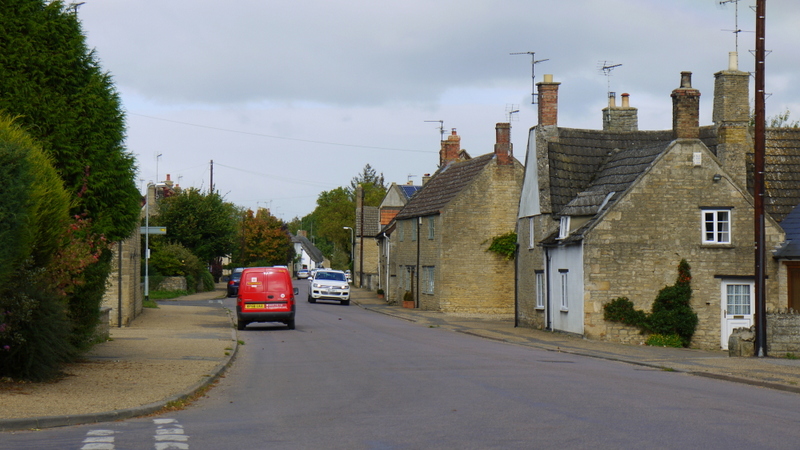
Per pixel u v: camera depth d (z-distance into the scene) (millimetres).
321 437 9531
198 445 9094
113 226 18750
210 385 14914
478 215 46094
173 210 69500
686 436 9375
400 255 54125
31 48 17047
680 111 29188
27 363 13891
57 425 10422
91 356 19094
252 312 30250
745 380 15688
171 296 57062
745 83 32125
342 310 47031
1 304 13172
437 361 19219
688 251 28609
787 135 34312
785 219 30594
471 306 45844
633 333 28234
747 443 8977
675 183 28672
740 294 28844
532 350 23922
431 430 9859
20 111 16844
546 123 33750
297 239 158625
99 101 18016
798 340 21734
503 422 10391
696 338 28484
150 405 11719
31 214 13164
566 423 10281
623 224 28375
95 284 18578
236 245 82625
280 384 15102
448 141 60250
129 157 19156
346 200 129125
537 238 33719
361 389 14141
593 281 28156
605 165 33469
